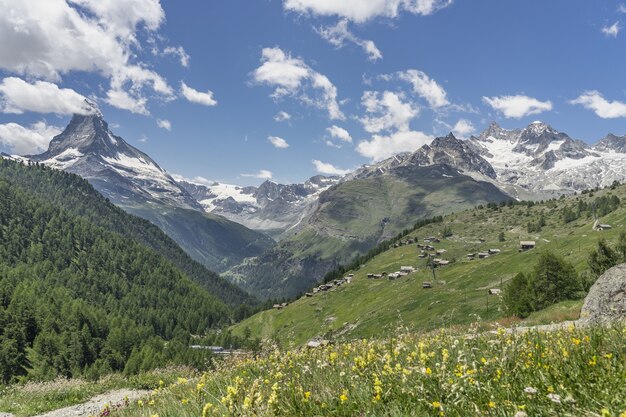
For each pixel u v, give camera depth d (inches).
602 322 358.3
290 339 438.9
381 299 6894.7
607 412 126.8
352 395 200.2
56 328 5600.4
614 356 195.0
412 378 196.9
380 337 399.5
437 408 161.3
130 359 4638.3
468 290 5270.7
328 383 238.2
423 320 4003.4
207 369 485.7
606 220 7190.0
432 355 245.0
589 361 195.2
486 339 289.7
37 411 776.3
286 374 282.2
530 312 2343.8
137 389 949.2
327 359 299.1
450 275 6855.3
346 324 5856.3
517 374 192.7
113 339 5713.6
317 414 188.4
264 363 379.9
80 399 861.2
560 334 301.0
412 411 164.9
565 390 158.1
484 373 195.9
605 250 2427.4
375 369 236.7
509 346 238.5
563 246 5969.5
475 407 151.0
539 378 179.6
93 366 4562.0
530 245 7253.9
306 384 242.4
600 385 160.6
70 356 4945.9
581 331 297.1
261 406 198.4
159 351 5226.4
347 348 356.5
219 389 300.5
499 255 7657.5
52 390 941.2
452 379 178.5
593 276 2420.0
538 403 150.9
